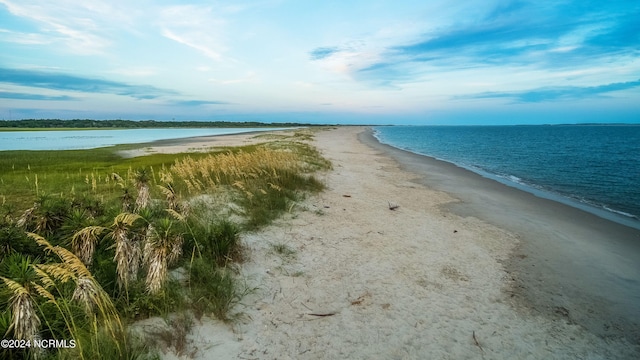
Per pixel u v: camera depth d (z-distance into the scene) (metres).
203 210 8.88
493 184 17.80
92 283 3.66
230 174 12.41
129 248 4.74
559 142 59.12
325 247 7.82
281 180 12.88
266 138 51.75
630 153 36.44
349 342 4.62
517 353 4.60
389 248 8.02
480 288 6.30
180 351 4.08
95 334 3.67
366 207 11.66
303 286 6.02
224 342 4.36
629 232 10.02
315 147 35.72
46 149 34.84
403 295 5.91
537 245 8.75
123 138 60.88
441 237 9.01
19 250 5.00
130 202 7.89
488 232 9.65
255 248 7.22
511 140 66.69
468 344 4.72
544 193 15.66
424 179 18.78
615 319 5.56
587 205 13.37
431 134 102.12
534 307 5.78
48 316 3.96
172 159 21.61
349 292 5.92
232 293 5.30
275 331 4.73
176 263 5.74
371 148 41.16
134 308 4.44
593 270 7.36
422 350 4.55
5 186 11.70
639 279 7.02
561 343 4.87
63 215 6.14
